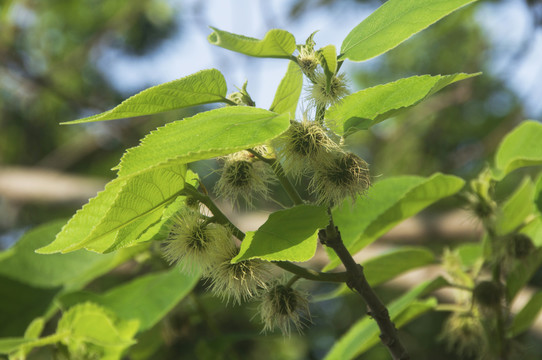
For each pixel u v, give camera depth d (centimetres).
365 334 79
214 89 67
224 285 68
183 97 66
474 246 90
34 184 164
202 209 68
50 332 110
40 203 170
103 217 63
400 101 68
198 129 63
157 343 93
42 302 85
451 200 146
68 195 163
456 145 185
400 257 80
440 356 153
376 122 67
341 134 68
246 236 65
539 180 78
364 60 67
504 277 81
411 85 68
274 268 68
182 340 108
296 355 134
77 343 77
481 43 186
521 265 78
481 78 181
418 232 116
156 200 65
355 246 77
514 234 78
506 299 78
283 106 70
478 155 168
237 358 92
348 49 68
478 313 79
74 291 82
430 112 184
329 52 68
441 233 114
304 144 67
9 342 76
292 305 68
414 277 105
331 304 151
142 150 63
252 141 62
